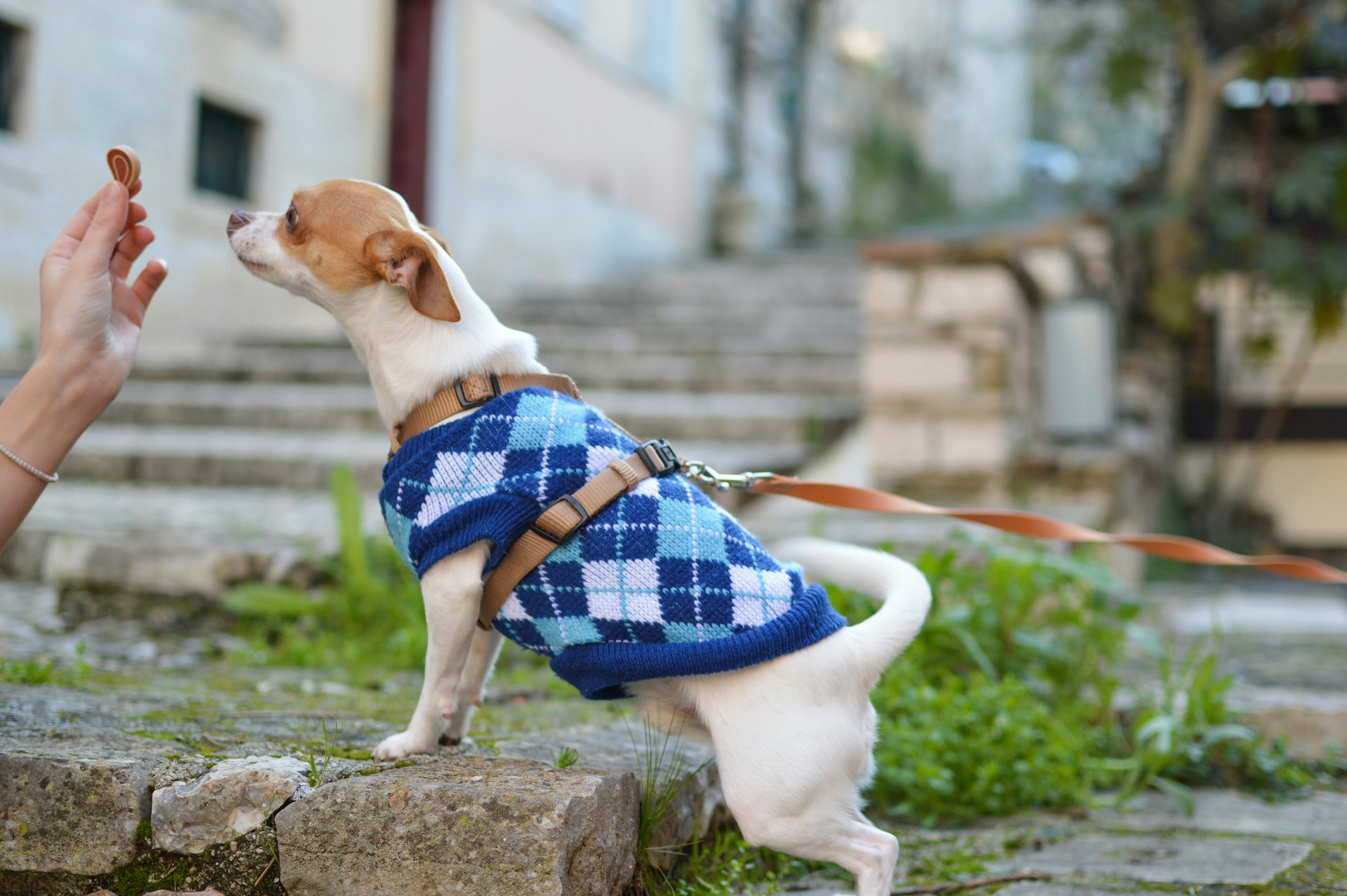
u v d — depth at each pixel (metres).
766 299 10.16
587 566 1.98
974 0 23.05
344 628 4.07
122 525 4.86
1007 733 2.93
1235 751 3.17
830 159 18.12
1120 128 19.22
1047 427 6.48
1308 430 10.80
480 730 2.60
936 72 21.72
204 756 2.11
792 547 2.23
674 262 14.18
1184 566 9.30
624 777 2.01
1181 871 2.37
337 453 6.31
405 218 2.18
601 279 12.95
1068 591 3.76
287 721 2.52
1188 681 3.72
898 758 2.83
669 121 14.52
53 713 2.46
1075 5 10.50
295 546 4.29
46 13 7.62
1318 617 6.01
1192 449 11.12
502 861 1.80
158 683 3.11
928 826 2.73
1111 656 3.51
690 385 8.07
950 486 5.91
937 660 3.45
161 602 4.18
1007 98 25.27
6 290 7.48
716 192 15.50
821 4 17.55
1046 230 6.13
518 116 11.79
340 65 10.09
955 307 5.93
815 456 6.43
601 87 13.16
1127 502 6.71
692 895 2.13
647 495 2.02
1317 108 10.59
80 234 2.21
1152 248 10.10
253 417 7.38
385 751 2.12
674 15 14.54
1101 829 2.72
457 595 1.99
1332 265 8.80
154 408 7.56
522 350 2.20
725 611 1.93
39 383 2.08
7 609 4.09
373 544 4.41
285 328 9.52
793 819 1.88
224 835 1.94
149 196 8.38
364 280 2.14
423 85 10.92
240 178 9.34
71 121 7.83
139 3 8.23
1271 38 9.46
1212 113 9.82
